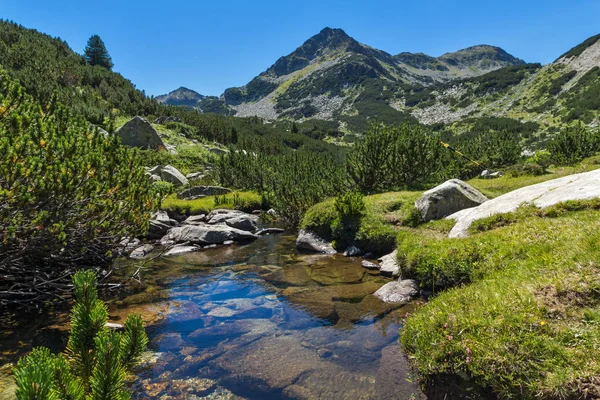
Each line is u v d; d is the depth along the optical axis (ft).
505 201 35.35
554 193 31.99
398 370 16.97
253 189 96.53
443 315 17.21
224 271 38.37
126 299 29.55
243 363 19.01
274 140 253.24
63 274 29.58
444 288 25.67
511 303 16.12
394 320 22.99
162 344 21.45
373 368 17.60
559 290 16.01
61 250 28.37
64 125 29.09
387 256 38.29
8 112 24.45
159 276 36.63
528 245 23.00
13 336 22.06
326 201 57.06
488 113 494.59
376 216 46.19
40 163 22.44
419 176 67.05
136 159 34.88
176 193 88.43
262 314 25.89
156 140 126.82
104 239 31.68
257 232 62.54
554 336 13.89
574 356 12.87
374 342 20.29
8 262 23.99
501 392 13.16
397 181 67.46
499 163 91.09
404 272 29.94
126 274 37.37
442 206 42.93
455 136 389.19
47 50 205.98
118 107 187.21
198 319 25.23
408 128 70.13
